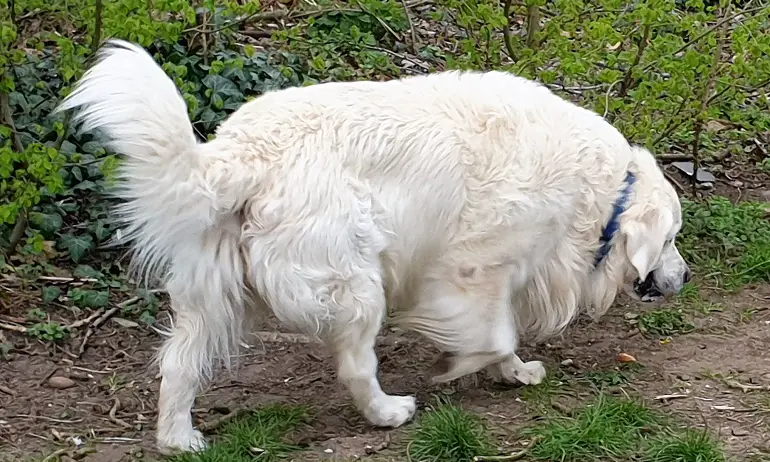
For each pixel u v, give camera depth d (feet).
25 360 12.00
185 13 12.32
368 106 10.50
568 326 12.78
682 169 16.49
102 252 13.67
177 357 10.19
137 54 9.61
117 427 11.00
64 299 12.94
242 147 10.03
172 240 9.92
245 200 9.99
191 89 13.29
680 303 13.24
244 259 10.07
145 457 10.44
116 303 13.01
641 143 14.96
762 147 17.28
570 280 11.33
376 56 15.96
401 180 10.43
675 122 14.92
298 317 10.12
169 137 9.59
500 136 10.82
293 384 11.70
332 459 10.25
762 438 10.49
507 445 10.37
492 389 11.49
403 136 10.45
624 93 14.92
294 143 10.14
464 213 10.75
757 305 13.26
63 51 12.71
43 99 14.28
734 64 14.06
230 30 15.75
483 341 10.98
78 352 12.21
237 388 11.64
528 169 10.84
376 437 10.59
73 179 13.89
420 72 16.93
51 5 12.76
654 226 11.24
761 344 12.36
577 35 14.25
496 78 11.24
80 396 11.51
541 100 11.18
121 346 12.38
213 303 10.11
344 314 10.19
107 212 13.74
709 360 12.01
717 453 10.11
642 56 14.61
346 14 17.13
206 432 10.78
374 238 10.25
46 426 11.00
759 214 15.12
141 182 9.68
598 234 11.35
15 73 14.25
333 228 10.04
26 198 12.19
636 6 14.03
